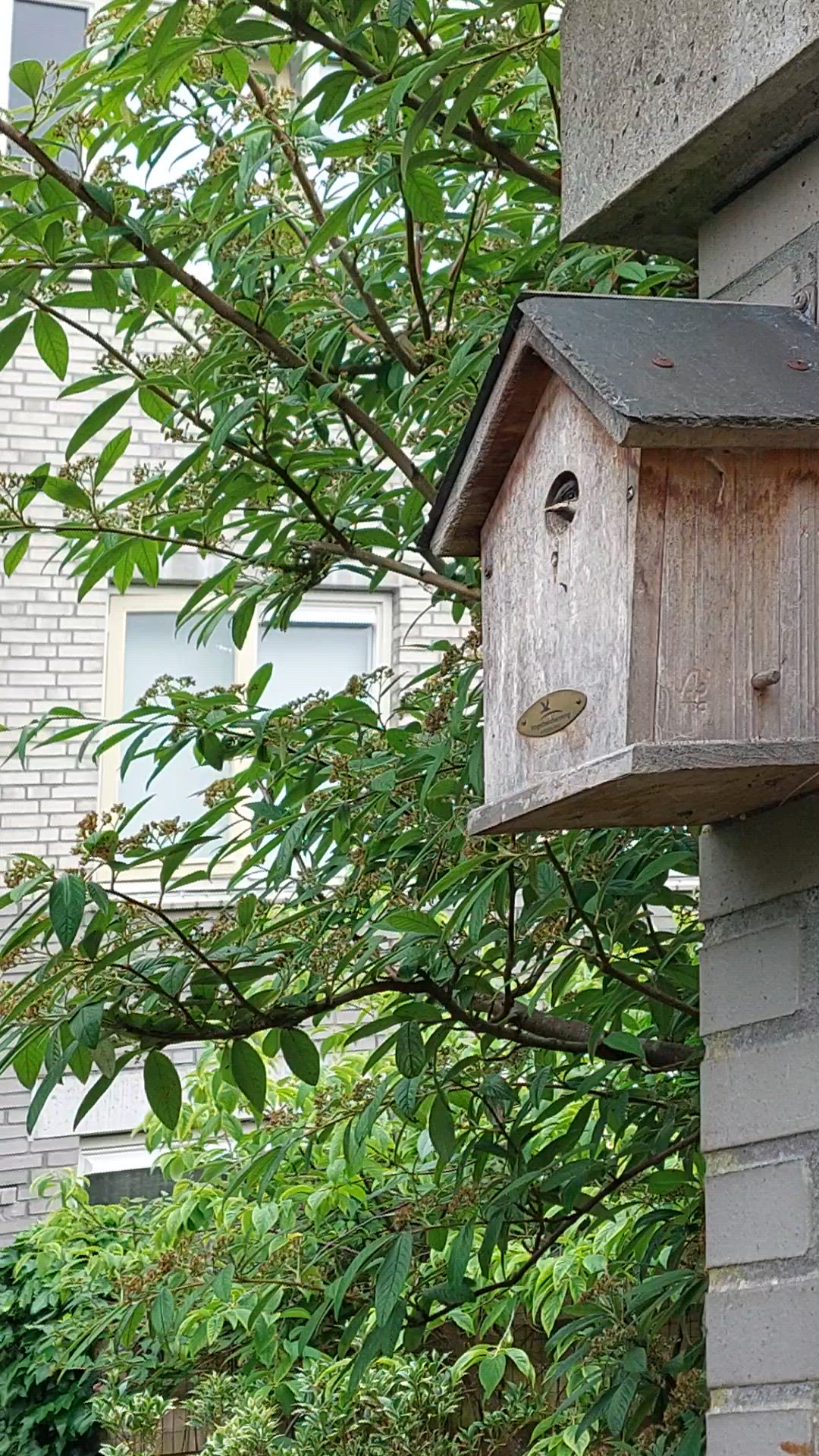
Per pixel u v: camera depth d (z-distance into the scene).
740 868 2.25
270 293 3.83
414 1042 3.22
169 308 3.94
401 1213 3.71
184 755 8.97
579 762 2.01
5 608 8.88
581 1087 3.45
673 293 3.57
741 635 1.93
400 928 2.94
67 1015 2.90
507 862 2.98
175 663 9.16
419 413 3.83
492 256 3.92
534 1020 3.59
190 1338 5.32
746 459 1.94
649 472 1.90
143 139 3.74
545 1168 3.53
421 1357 5.55
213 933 3.24
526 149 3.71
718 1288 2.21
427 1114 3.82
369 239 3.82
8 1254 7.73
